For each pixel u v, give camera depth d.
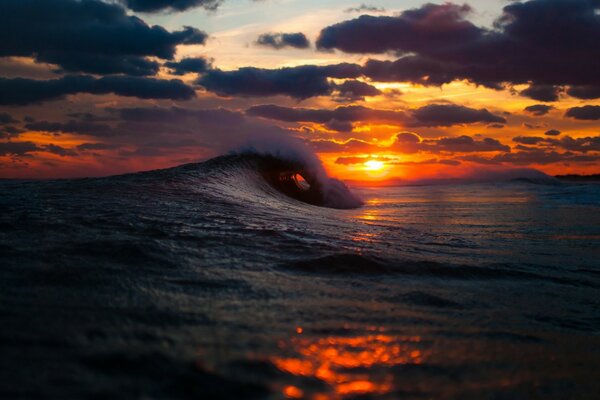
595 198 14.83
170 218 5.01
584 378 1.99
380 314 2.67
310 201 13.09
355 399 1.64
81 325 2.12
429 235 6.21
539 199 14.78
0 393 1.47
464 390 1.78
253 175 12.57
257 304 2.66
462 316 2.78
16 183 7.35
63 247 3.54
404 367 1.95
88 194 6.27
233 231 4.63
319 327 2.36
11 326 2.04
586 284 3.97
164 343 1.98
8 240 3.68
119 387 1.56
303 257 3.88
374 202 14.70
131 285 2.82
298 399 1.59
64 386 1.54
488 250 5.32
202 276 3.14
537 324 2.77
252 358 1.88
